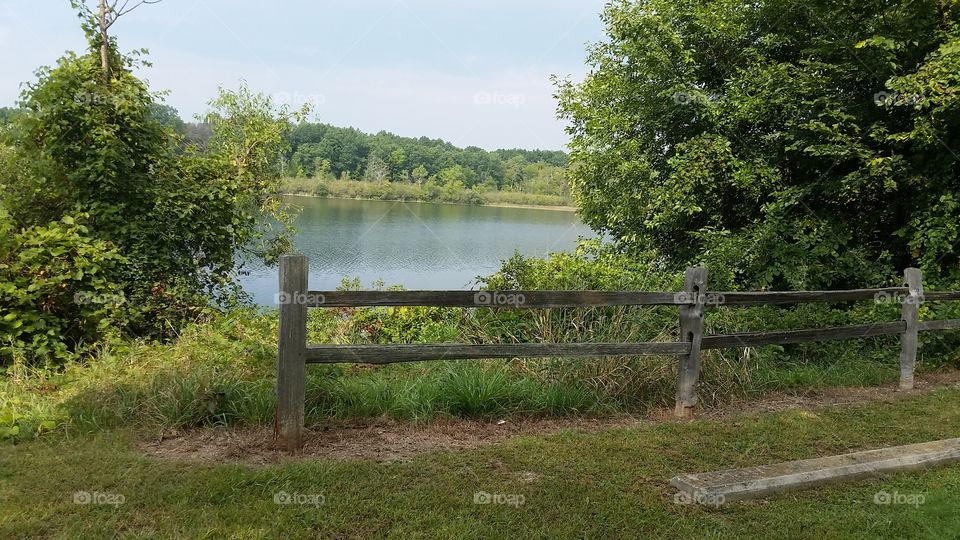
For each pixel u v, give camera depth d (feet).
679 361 16.55
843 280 30.27
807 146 29.17
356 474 12.07
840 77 29.63
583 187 38.96
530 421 15.92
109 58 28.37
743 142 31.50
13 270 19.21
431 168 111.65
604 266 25.09
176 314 25.09
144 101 28.07
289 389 13.01
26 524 9.75
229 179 31.71
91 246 21.27
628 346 15.67
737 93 29.96
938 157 27.22
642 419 16.47
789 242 30.27
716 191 32.14
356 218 95.76
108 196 26.04
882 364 23.26
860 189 29.12
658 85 33.14
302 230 81.30
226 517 10.32
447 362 17.75
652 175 33.12
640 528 10.68
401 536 10.04
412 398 15.56
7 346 18.30
